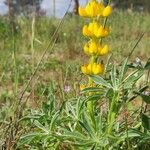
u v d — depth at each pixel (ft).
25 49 4.66
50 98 1.51
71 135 1.32
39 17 6.86
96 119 1.30
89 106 1.32
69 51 4.53
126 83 1.25
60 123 1.41
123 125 1.49
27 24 6.21
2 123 1.70
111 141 1.28
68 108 1.43
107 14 1.27
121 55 2.95
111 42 5.15
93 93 1.35
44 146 1.36
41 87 2.54
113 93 1.25
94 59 1.31
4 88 3.05
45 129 1.38
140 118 1.43
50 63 3.65
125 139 1.30
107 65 1.45
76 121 1.37
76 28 6.27
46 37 5.67
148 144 1.36
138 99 2.23
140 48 5.02
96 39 1.30
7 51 4.28
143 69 1.26
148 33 6.51
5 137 1.57
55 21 6.66
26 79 3.33
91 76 1.28
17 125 1.59
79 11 1.29
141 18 7.77
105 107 1.72
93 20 1.29
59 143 1.39
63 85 1.93
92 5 1.27
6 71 3.51
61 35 5.69
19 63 3.85
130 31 6.49
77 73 2.22
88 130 1.28
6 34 5.64
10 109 1.74
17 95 1.88
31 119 1.54
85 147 1.27
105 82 1.27
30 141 1.37
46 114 1.45
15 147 1.55
